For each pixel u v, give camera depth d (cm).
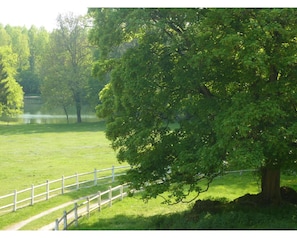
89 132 6288
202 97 2008
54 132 6331
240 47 1791
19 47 11925
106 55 2173
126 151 2052
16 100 7631
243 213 1922
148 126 2045
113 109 2262
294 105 1814
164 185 1942
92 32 2189
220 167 1788
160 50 2011
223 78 1898
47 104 7469
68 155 4422
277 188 2111
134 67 1973
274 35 1820
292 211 2006
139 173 2030
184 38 1934
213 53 1731
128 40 2164
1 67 7475
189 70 1911
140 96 1992
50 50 7431
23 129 6706
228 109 1762
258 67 1708
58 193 2858
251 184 2962
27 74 12019
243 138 1733
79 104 7531
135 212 2400
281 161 1900
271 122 1728
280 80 1794
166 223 2014
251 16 1838
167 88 1992
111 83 2188
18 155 4419
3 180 3278
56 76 7312
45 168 3744
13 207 2455
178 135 2009
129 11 2011
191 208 2297
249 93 1786
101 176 3412
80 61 7406
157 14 1992
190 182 1964
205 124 1908
